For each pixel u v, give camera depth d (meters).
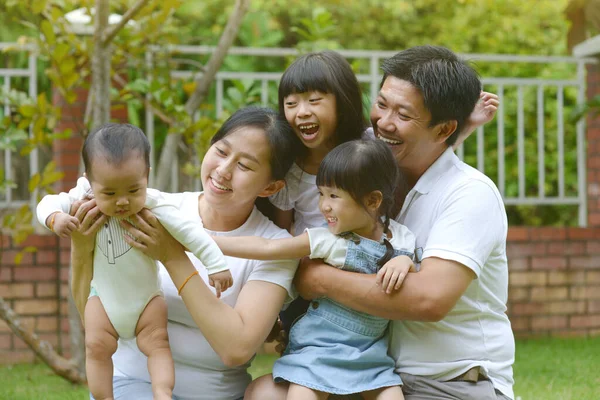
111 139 2.99
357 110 3.47
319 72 3.36
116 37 6.26
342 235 3.30
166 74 6.64
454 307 3.31
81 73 6.21
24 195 8.77
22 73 7.01
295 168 3.56
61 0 6.38
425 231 3.39
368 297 3.18
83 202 3.13
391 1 11.34
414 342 3.35
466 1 9.99
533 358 6.73
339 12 11.34
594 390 5.66
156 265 3.22
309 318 3.34
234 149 3.25
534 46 10.95
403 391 3.34
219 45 6.51
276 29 11.02
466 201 3.29
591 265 7.71
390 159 3.23
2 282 6.90
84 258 3.24
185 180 7.30
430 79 3.28
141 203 3.05
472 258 3.21
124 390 3.24
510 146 9.47
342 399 3.34
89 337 3.18
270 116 3.36
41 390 5.84
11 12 9.78
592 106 7.33
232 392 3.40
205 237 3.09
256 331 3.17
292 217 3.70
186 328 3.34
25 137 5.89
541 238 7.64
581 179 7.98
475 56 7.77
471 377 3.28
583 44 7.82
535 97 9.78
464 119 3.41
